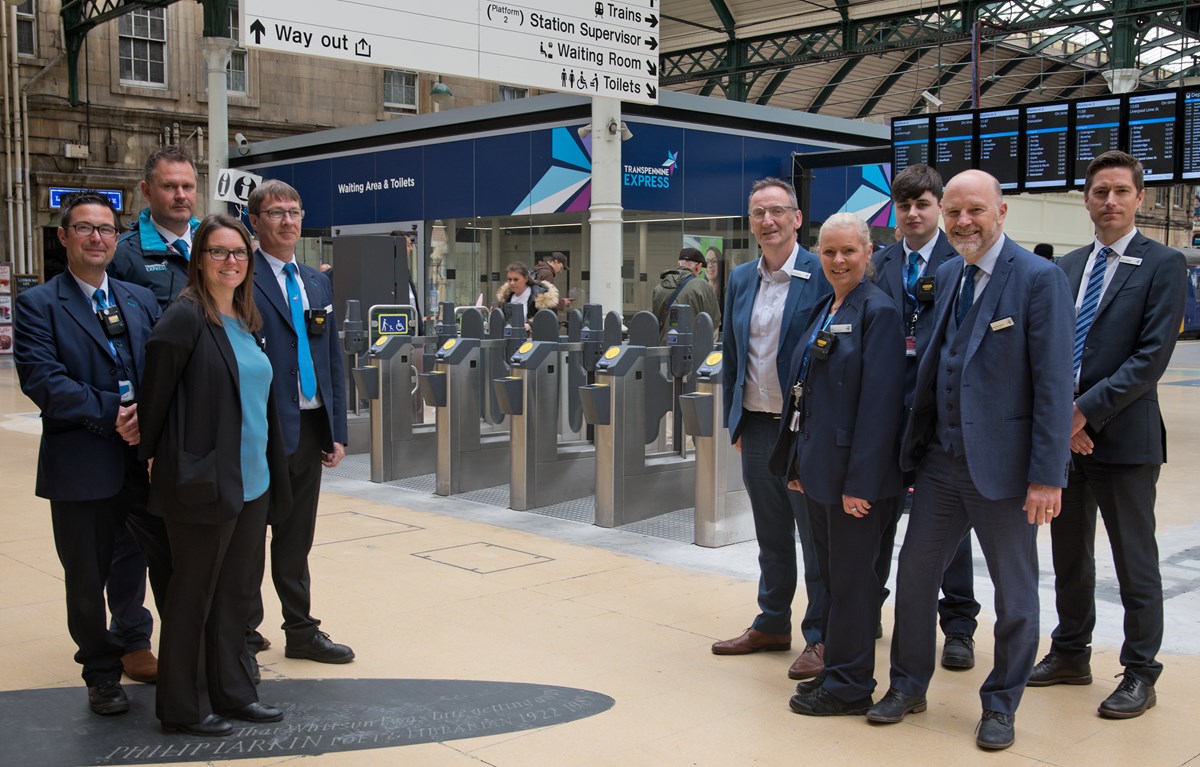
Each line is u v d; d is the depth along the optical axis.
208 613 3.52
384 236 10.12
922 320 3.88
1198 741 3.41
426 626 4.63
